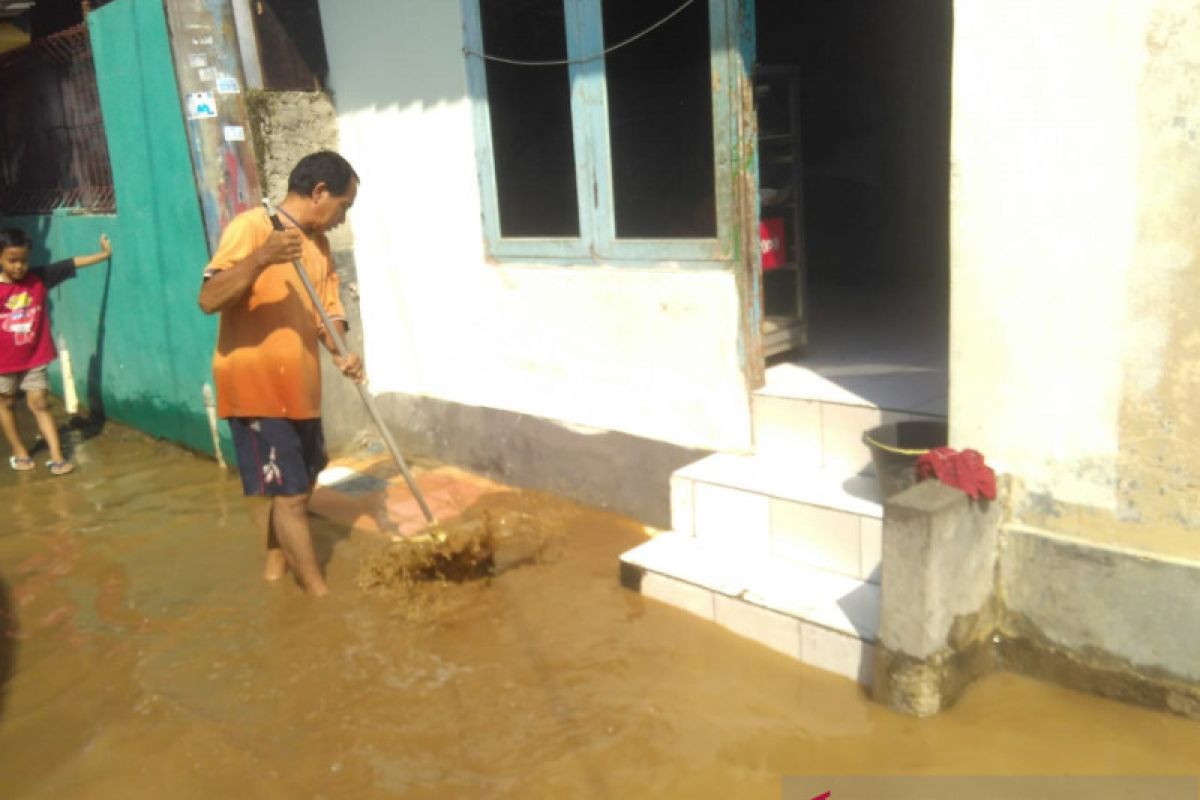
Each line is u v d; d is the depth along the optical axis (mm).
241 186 5707
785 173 4828
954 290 3385
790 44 7121
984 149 3221
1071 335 3150
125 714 3510
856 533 3719
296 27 5824
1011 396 3318
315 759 3162
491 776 3016
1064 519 3268
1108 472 3145
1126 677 3188
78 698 3641
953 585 3180
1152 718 3119
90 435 7527
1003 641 3451
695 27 4246
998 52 3129
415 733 3268
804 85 7184
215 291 3832
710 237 4398
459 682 3561
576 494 5203
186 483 6152
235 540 5121
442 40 5238
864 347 5168
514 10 4863
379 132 5781
